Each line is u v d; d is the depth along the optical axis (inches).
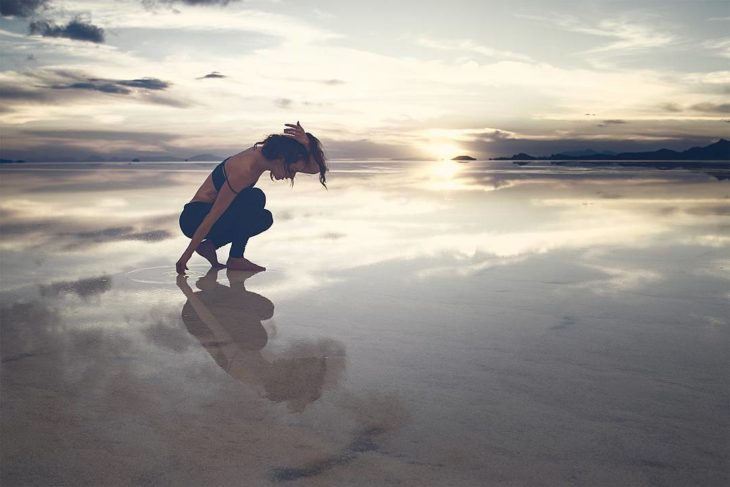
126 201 344.5
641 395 72.4
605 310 109.6
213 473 55.2
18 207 313.4
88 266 157.3
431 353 87.9
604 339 93.6
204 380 78.0
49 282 137.9
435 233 205.2
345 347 90.9
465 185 473.1
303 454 58.5
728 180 498.3
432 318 105.7
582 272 142.0
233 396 72.8
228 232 151.6
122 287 132.6
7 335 98.0
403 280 135.6
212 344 92.7
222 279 140.3
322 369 81.7
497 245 180.5
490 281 133.6
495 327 100.2
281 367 82.6
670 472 55.1
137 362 84.9
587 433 62.8
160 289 130.5
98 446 60.5
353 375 79.4
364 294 123.3
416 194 378.9
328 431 63.4
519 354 87.1
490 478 54.1
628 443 60.6
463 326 100.9
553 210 274.5
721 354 86.4
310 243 187.9
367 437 62.1
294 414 67.6
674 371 80.1
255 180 148.3
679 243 182.1
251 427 64.4
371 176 674.8
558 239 191.0
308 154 146.8
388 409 68.7
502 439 61.5
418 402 70.7
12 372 81.2
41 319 107.3
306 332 98.4
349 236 200.7
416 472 55.1
